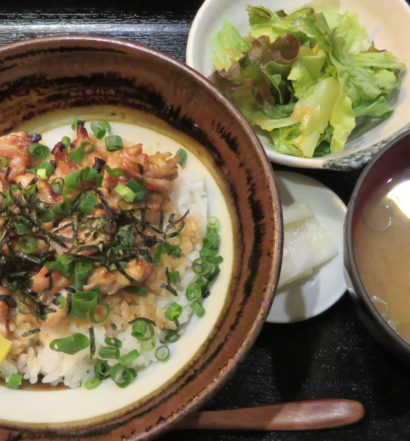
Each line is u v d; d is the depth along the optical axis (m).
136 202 0.25
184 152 0.28
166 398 0.23
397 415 0.27
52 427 0.23
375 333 0.25
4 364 0.24
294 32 0.32
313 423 0.26
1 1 0.35
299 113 0.31
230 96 0.32
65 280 0.24
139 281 0.25
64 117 0.28
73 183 0.24
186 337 0.25
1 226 0.24
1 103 0.26
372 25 0.34
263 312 0.22
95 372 0.25
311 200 0.31
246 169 0.25
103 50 0.25
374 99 0.32
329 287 0.30
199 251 0.27
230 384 0.28
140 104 0.27
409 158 0.27
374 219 0.27
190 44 0.32
